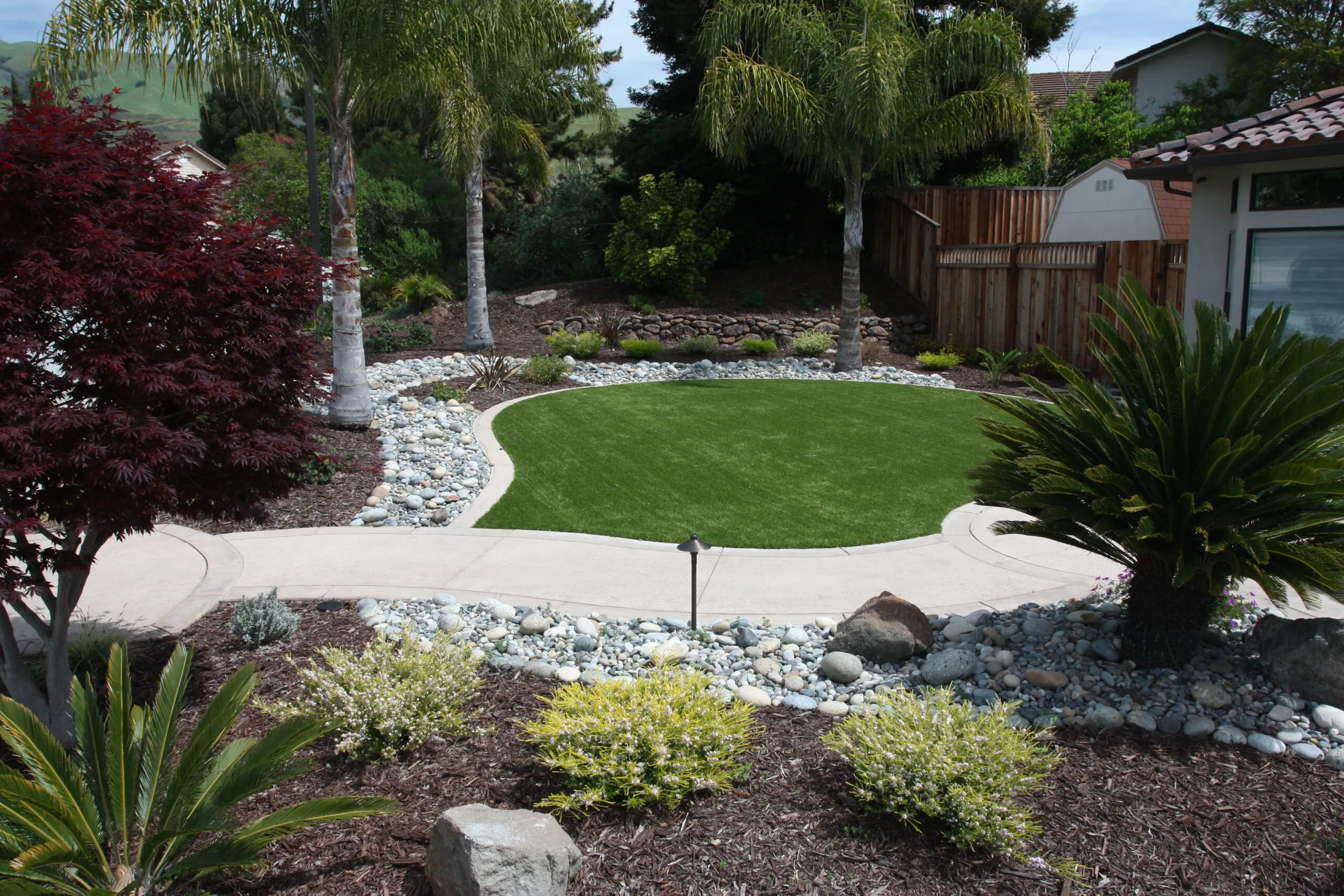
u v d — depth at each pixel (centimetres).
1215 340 461
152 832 334
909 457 1005
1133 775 393
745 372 1584
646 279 1933
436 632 540
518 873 301
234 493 468
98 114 450
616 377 1538
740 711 412
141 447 386
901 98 1458
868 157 1570
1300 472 400
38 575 404
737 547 728
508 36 1246
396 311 2109
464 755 418
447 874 310
